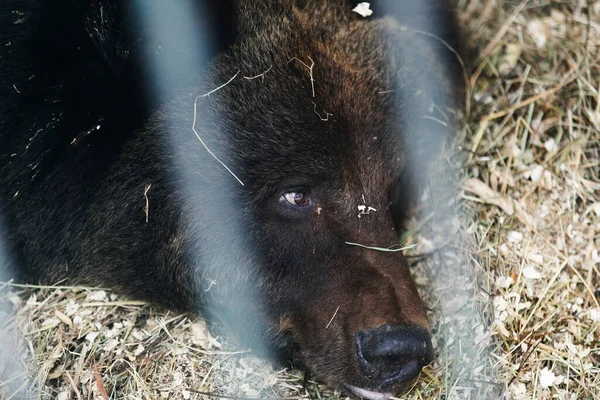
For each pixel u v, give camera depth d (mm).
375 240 5980
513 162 7688
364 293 5750
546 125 7840
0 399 6023
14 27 5961
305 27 6223
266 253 6070
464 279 6875
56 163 6258
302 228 6020
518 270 6832
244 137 5922
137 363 6227
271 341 6273
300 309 6043
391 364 5633
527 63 8281
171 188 6059
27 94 6051
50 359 6199
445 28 7543
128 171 6125
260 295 6160
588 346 6344
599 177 7516
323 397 6188
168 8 5598
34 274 6734
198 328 6477
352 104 6070
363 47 6363
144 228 6227
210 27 5914
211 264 6168
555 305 6605
